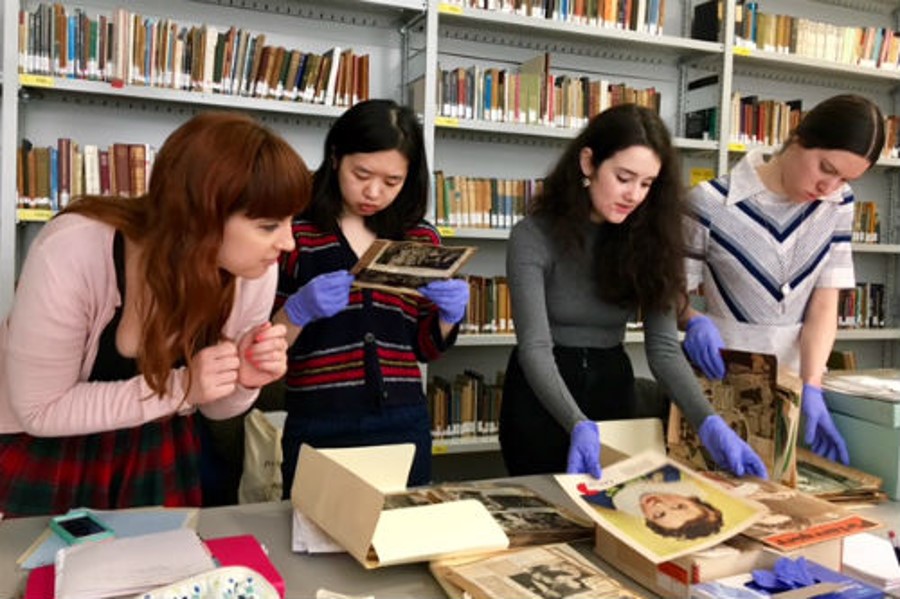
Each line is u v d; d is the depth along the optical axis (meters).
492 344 3.06
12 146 2.24
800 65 3.42
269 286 1.13
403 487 1.06
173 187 0.83
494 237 2.92
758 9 3.54
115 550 0.77
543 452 1.49
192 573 0.73
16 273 2.55
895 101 4.01
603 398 1.49
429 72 2.69
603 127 1.31
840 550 0.88
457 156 3.20
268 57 2.56
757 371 1.16
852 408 1.23
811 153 1.36
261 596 0.71
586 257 1.42
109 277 0.94
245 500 1.75
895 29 3.98
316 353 1.37
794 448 1.10
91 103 2.62
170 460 1.14
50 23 2.30
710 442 1.15
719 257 1.57
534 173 3.33
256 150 0.83
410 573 0.86
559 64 3.32
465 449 2.86
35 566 0.82
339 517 0.85
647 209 1.38
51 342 0.91
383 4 2.63
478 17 2.75
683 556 0.81
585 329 1.49
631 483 0.99
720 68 3.34
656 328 1.38
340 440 1.38
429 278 1.30
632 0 3.05
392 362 1.42
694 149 3.29
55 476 1.07
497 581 0.80
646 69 3.47
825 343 1.55
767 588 0.77
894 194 4.01
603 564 0.91
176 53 2.44
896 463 1.15
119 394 0.95
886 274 4.04
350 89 2.69
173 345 0.93
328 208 1.40
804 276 1.54
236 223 0.85
